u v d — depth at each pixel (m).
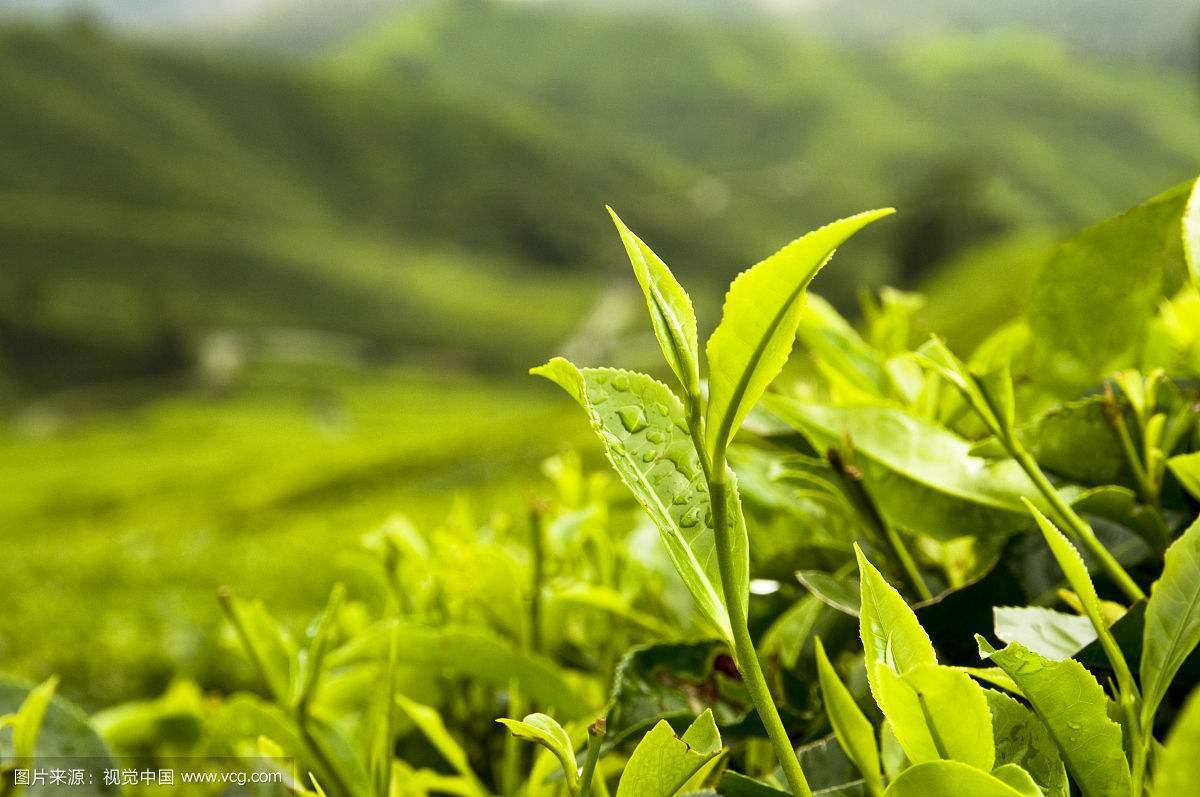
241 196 118.31
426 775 0.86
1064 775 0.50
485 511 9.88
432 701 1.02
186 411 76.75
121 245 100.06
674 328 0.47
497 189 131.50
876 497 0.76
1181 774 0.29
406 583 1.12
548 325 101.38
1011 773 0.44
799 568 0.85
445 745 0.88
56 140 114.31
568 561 1.08
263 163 129.00
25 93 117.75
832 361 0.95
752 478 1.03
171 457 47.88
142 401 80.81
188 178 116.56
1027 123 184.00
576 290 112.75
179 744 1.16
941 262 60.03
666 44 198.12
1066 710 0.48
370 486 22.41
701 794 0.59
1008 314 20.23
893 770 0.56
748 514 1.04
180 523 21.83
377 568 1.19
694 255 123.81
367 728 0.88
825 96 187.00
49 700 0.79
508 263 122.88
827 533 1.01
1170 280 0.85
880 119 180.88
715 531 0.47
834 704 0.51
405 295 104.38
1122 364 0.80
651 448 0.51
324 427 71.06
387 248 117.69
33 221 98.44
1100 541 0.74
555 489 1.45
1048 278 0.79
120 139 118.69
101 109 122.88
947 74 197.62
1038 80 192.50
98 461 53.66
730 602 0.46
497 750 1.03
